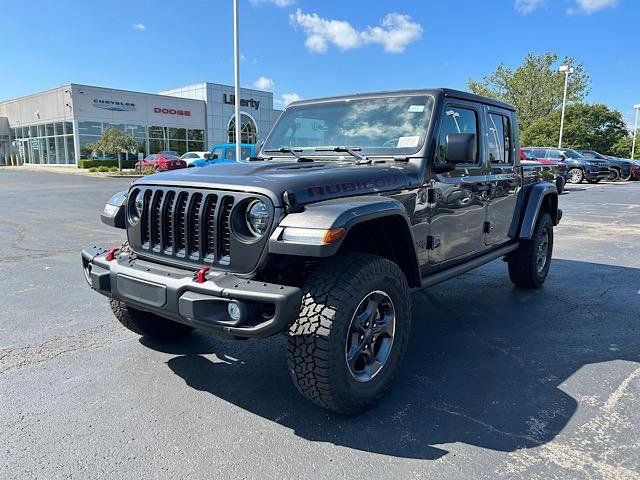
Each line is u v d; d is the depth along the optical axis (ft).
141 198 10.61
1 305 15.99
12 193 57.21
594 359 12.26
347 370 8.91
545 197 18.31
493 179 14.76
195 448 8.42
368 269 9.05
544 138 174.40
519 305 16.67
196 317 8.57
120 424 9.16
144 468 7.85
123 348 12.72
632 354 12.57
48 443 8.52
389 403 10.02
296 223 8.29
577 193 62.49
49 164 132.26
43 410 9.63
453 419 9.41
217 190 9.18
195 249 9.58
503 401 10.12
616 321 15.05
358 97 13.28
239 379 11.09
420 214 11.48
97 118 118.62
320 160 12.42
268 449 8.41
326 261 9.26
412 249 10.48
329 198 9.11
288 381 11.02
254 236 8.70
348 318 8.70
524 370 11.62
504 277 20.54
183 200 9.72
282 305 7.93
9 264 21.77
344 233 8.20
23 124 138.41
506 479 7.62
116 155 120.16
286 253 8.20
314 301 8.66
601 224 36.40
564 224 36.45
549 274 21.03
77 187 66.85
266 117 153.69
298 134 13.73
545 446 8.52
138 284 9.53
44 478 7.57
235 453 8.29
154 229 10.26
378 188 10.20
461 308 16.34
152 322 12.67
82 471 7.75
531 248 17.62
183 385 10.76
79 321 14.61
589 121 175.63
